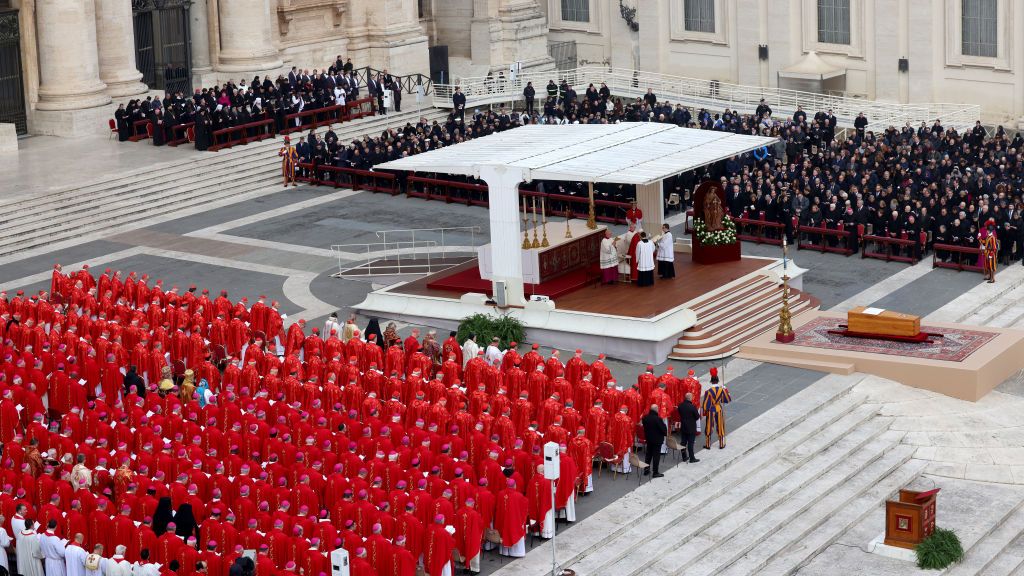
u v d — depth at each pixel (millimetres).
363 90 81000
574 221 53250
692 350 45906
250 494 34812
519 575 33688
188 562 32375
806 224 56031
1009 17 71625
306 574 31953
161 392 41406
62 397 42594
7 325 47094
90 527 34250
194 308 48469
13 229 59719
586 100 72125
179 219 63188
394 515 33750
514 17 85812
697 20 83438
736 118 67688
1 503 34688
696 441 39906
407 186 65188
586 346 46844
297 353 45188
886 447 40562
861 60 77250
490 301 48531
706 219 51781
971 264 53562
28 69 71188
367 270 55094
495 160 47656
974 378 42656
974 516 37344
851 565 35375
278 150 70000
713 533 35938
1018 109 72438
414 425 39031
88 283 51250
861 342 45688
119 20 72250
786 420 41000
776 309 48906
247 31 76438
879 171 59844
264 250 58500
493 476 35219
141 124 70375
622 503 36750
